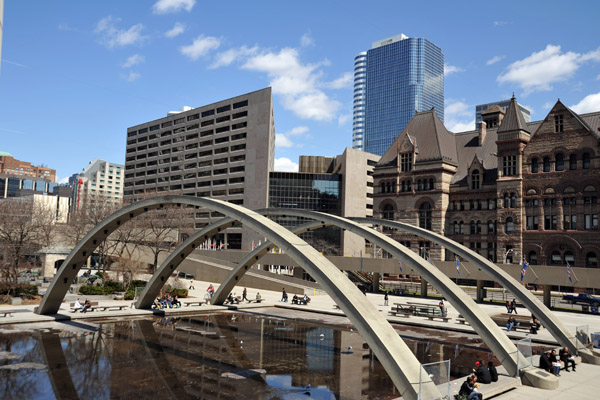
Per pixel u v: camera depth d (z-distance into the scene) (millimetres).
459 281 72875
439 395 14914
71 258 33094
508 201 67125
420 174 78125
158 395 17594
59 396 17297
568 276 47719
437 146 78125
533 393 18688
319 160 121938
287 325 35156
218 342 27844
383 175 82750
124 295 47375
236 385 19078
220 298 44000
